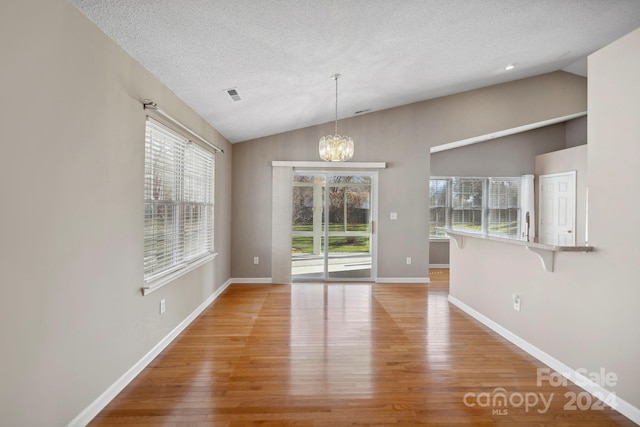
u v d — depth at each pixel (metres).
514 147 6.97
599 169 2.20
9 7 1.41
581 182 5.86
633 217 1.96
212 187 4.48
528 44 3.94
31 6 1.52
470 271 3.91
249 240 5.62
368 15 2.63
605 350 2.13
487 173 6.96
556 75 5.63
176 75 2.88
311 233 5.75
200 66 2.83
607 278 2.12
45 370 1.62
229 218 5.48
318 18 2.52
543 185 6.77
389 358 2.76
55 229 1.68
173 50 2.49
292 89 3.85
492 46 3.80
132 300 2.44
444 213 7.02
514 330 3.07
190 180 3.69
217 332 3.36
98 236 2.04
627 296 1.99
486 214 6.98
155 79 2.82
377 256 5.66
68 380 1.78
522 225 6.90
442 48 3.60
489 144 6.97
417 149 5.66
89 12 1.90
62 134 1.73
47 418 1.64
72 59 1.80
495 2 2.85
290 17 2.43
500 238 3.02
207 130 4.27
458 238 4.12
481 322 3.65
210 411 2.03
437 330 3.41
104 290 2.10
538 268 2.76
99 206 2.05
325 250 5.75
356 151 5.62
